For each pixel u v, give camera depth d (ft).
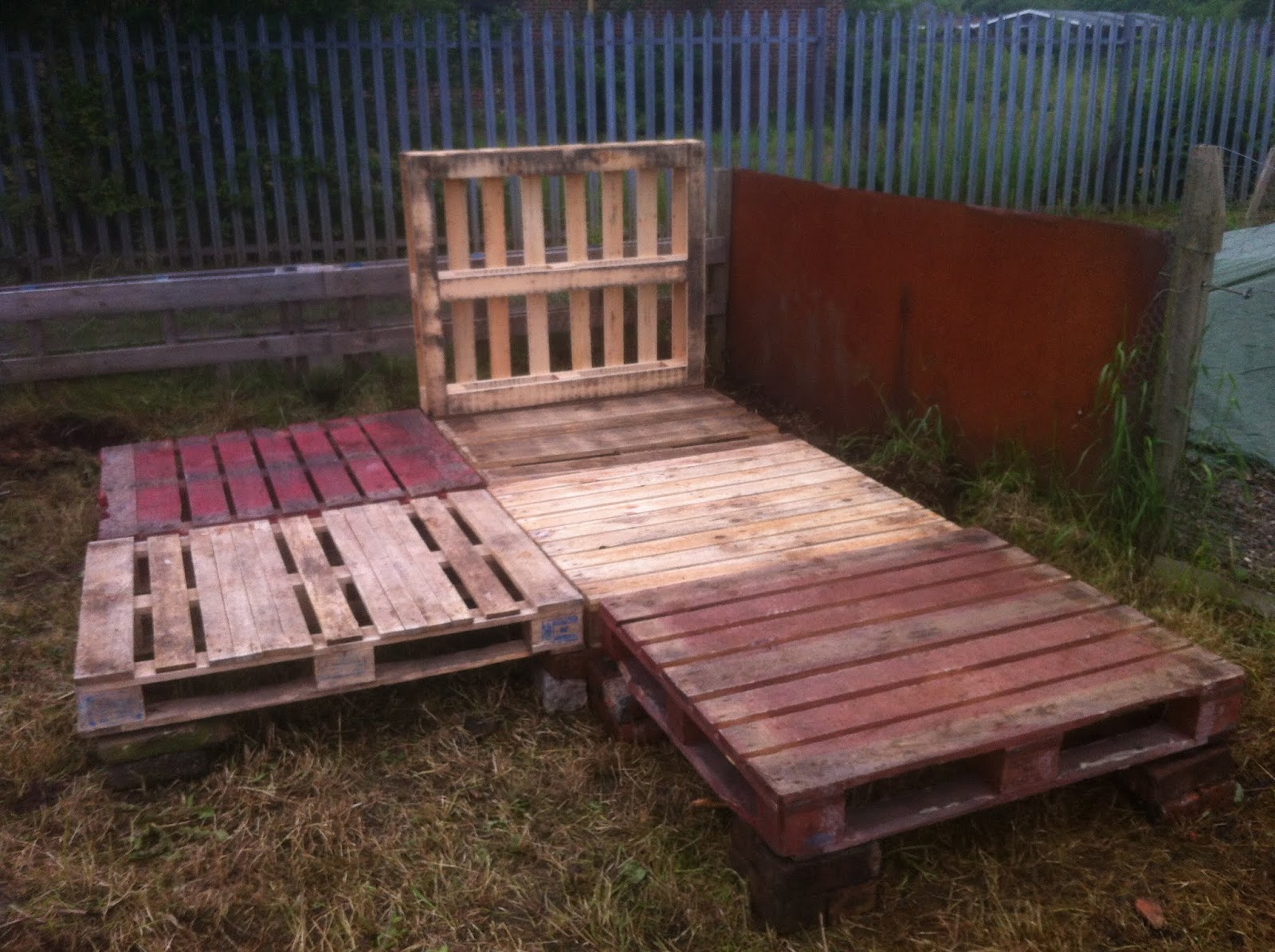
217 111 29.86
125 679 10.12
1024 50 44.11
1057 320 14.56
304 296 20.02
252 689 10.84
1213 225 12.57
